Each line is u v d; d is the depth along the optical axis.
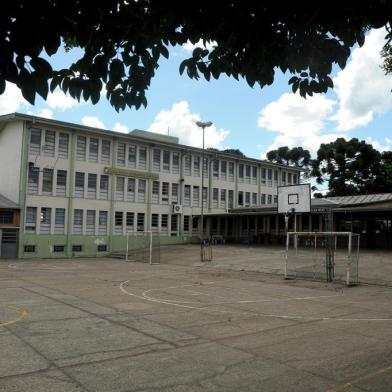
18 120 33.44
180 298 14.24
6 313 11.07
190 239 43.25
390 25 4.07
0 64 3.10
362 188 55.12
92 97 4.03
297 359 7.23
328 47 4.33
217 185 45.78
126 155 39.31
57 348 7.73
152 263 29.55
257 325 10.02
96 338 8.52
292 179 53.75
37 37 3.09
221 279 20.42
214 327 9.73
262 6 3.98
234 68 4.68
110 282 18.73
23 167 32.94
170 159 42.53
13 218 32.44
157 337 8.70
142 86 4.32
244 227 45.78
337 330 9.55
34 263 28.94
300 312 11.82
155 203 41.09
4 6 2.98
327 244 21.09
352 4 3.88
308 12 4.01
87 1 3.44
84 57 3.89
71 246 35.28
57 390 5.61
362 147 55.28
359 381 6.12
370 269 21.36
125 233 38.78
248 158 48.22
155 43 4.23
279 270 22.89
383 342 8.48
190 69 4.75
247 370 6.59
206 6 3.87
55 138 34.94
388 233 33.06
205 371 6.51
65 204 35.19
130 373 6.37
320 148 58.19
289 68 4.62
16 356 7.20
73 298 13.86
